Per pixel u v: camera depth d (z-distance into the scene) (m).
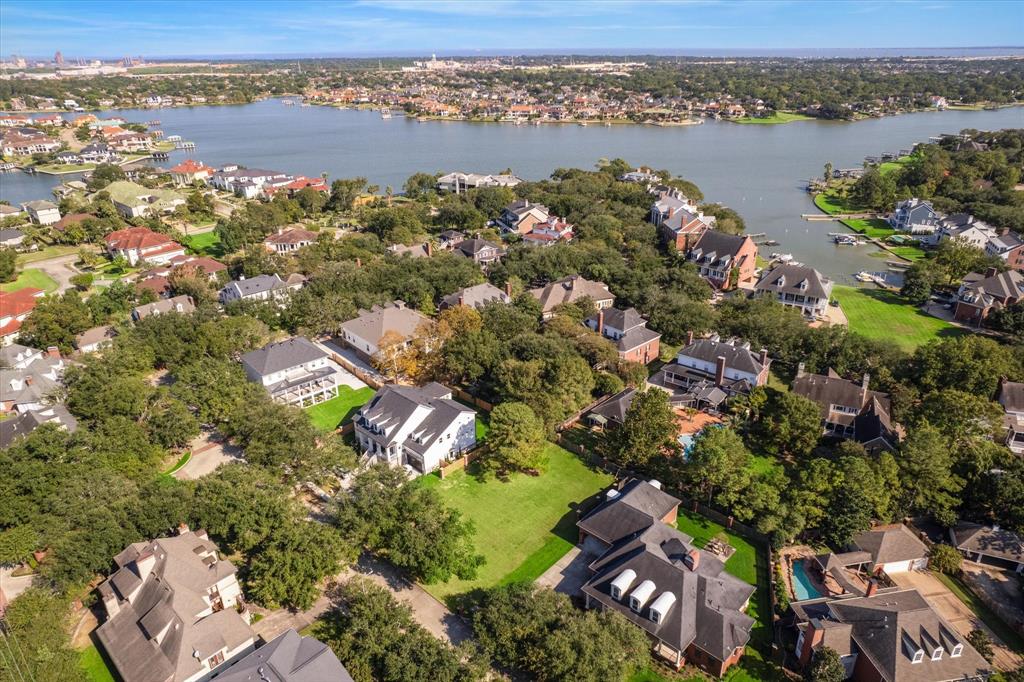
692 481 82.94
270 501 71.56
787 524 74.69
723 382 110.81
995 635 64.62
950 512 76.62
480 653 59.53
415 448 90.12
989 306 139.75
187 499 72.50
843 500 74.62
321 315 130.62
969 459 81.31
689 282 152.62
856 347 113.62
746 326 127.12
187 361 114.69
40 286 164.38
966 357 101.94
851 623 61.00
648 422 86.25
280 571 64.19
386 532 72.12
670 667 61.34
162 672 55.78
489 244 186.50
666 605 61.81
